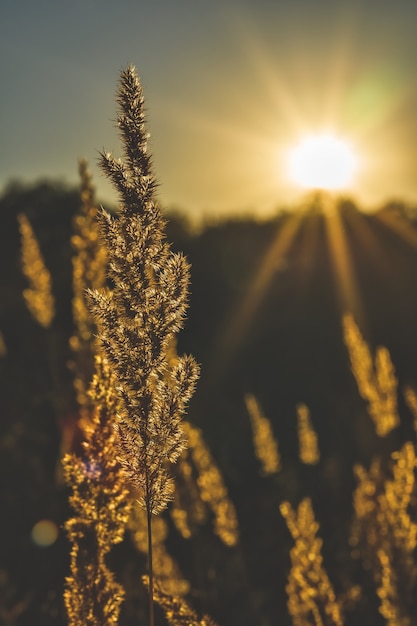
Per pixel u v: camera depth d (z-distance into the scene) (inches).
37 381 393.7
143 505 78.7
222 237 1187.9
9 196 984.3
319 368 711.7
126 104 76.2
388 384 251.8
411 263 1007.0
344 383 650.2
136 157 76.6
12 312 544.1
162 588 106.6
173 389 78.4
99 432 96.4
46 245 762.8
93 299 78.0
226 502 210.1
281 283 969.5
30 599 279.6
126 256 77.4
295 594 169.2
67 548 315.6
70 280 593.6
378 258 1027.9
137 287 77.7
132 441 78.0
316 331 816.3
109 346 78.0
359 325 860.6
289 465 443.2
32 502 333.4
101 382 96.7
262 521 356.5
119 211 77.6
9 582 294.7
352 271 987.3
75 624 97.0
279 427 570.3
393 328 862.5
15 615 264.8
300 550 167.2
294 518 169.8
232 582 257.1
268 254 1074.1
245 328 836.6
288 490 387.9
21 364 429.7
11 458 358.0
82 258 145.3
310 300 924.0
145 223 77.2
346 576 243.8
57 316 533.0
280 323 851.4
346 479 390.9
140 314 78.0
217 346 809.5
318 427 548.7
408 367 765.9
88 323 143.1
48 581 298.4
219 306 907.4
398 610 173.6
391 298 922.7
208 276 983.6
